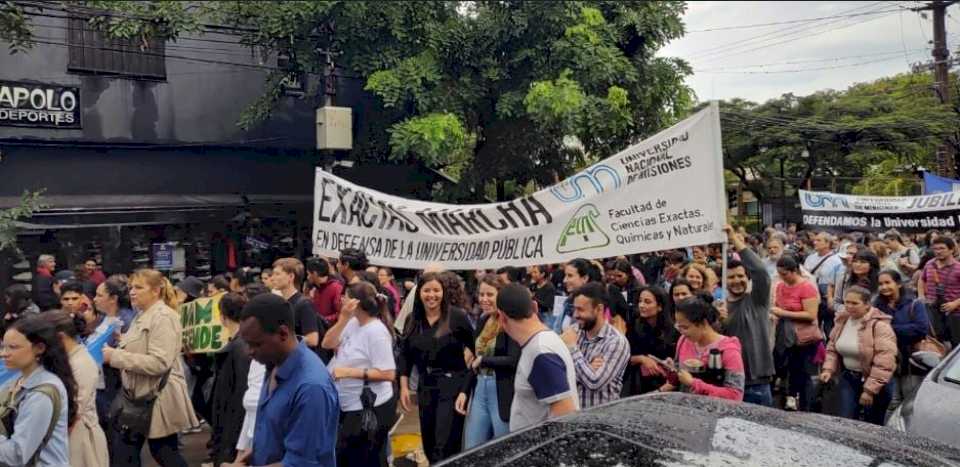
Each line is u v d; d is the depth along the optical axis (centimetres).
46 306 895
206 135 1528
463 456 286
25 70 1312
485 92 1470
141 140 1443
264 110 1506
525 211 764
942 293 948
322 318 730
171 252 1448
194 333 738
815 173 3014
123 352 574
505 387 581
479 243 793
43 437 391
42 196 1311
